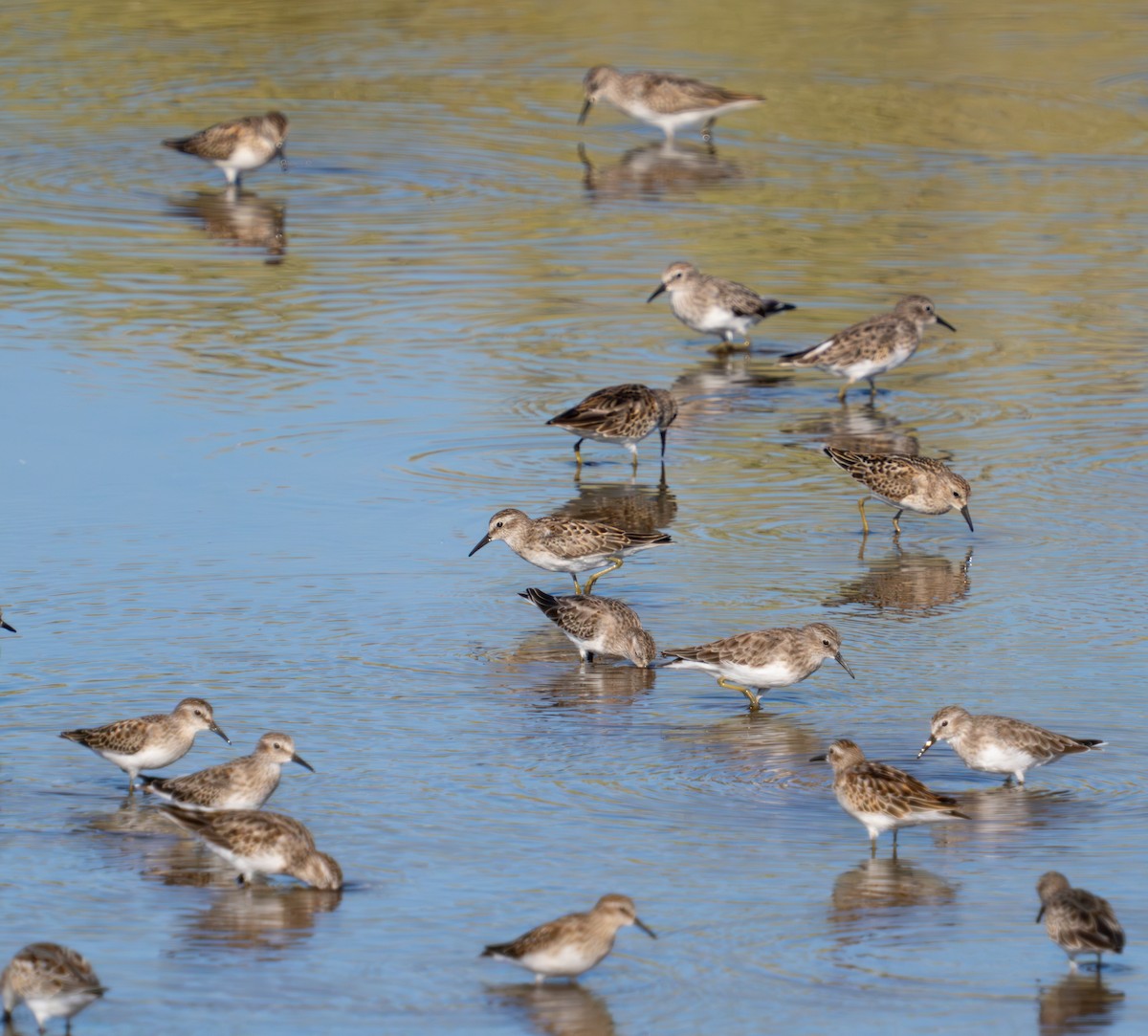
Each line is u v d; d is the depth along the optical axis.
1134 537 22.75
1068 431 26.94
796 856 14.54
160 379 28.50
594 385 29.09
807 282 34.03
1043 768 16.31
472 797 15.56
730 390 29.27
